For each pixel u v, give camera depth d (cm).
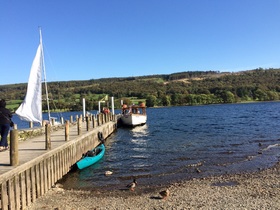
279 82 15312
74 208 984
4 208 837
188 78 19325
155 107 12388
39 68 2695
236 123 4347
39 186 1107
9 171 872
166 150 2164
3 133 1301
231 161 1702
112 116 3941
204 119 5453
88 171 1596
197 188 1202
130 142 2744
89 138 2095
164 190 1106
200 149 2130
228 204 993
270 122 4269
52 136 1933
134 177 1440
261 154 1869
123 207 994
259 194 1094
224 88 13975
